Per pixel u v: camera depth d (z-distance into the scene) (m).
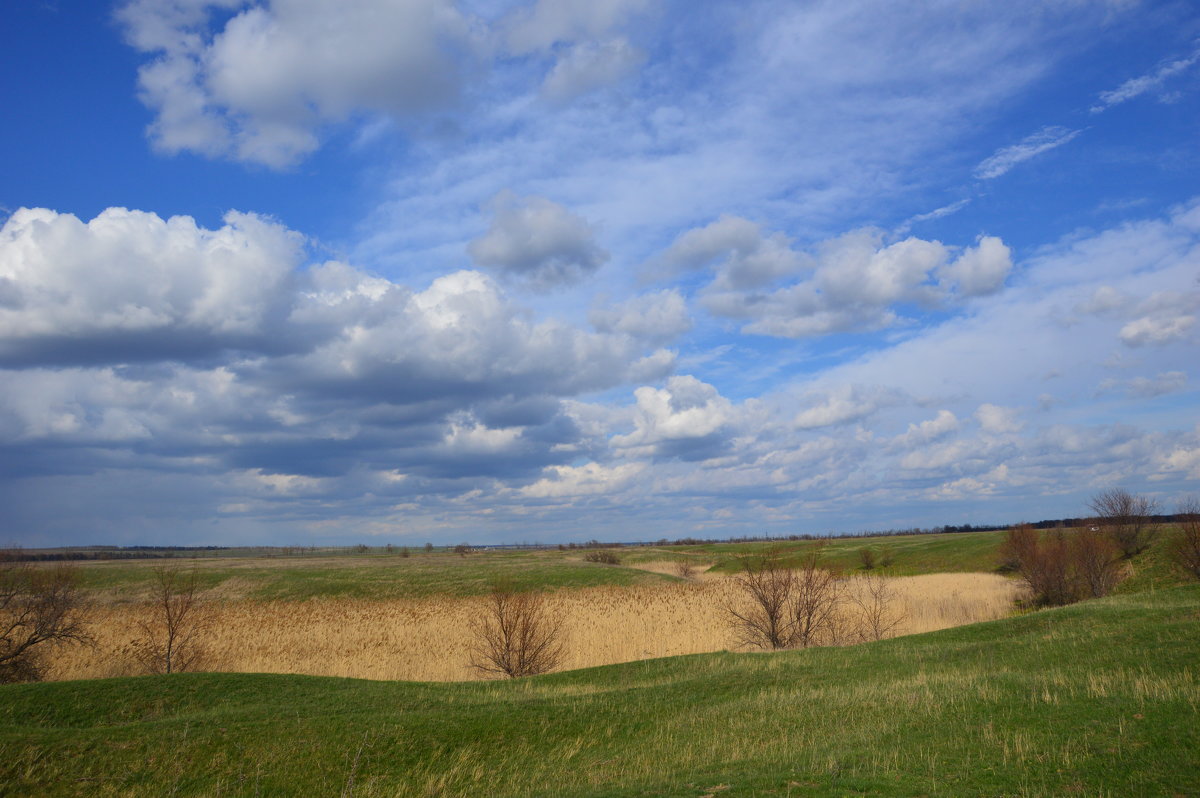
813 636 32.41
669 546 162.88
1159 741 10.75
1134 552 48.75
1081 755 10.66
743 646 32.88
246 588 67.25
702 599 49.00
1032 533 50.66
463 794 13.70
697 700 19.09
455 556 131.88
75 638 32.53
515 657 29.48
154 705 19.78
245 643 38.16
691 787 11.35
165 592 32.03
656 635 36.34
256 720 17.20
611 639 35.66
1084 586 41.81
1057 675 15.88
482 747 16.19
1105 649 18.14
